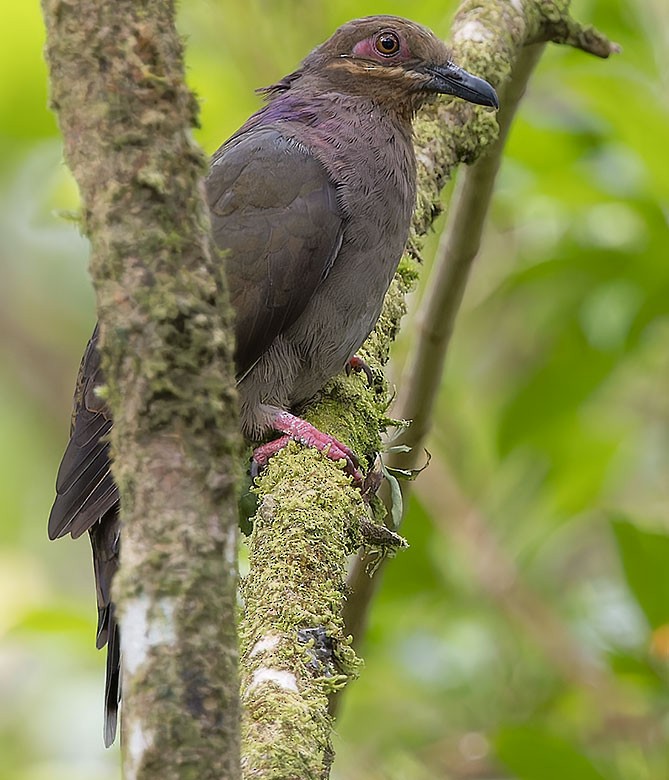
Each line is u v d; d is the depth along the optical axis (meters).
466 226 9.71
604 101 10.82
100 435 8.89
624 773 10.70
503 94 10.19
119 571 4.48
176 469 4.46
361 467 8.06
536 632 11.71
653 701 10.88
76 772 12.57
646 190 11.07
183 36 5.27
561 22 10.15
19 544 16.30
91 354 9.18
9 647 14.12
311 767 5.16
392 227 9.20
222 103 12.34
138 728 4.25
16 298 16.78
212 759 4.21
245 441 9.01
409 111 9.81
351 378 9.15
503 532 12.18
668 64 12.10
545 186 11.38
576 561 13.98
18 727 13.80
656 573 10.48
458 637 11.78
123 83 4.61
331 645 6.03
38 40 12.48
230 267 8.94
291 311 8.98
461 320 13.39
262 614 6.11
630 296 11.64
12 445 16.58
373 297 9.20
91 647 11.52
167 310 4.52
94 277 4.61
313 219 9.02
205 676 4.28
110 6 4.65
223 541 4.44
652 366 13.23
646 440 13.80
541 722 10.80
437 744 11.11
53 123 12.88
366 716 11.59
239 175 9.22
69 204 12.91
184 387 4.50
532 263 11.79
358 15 11.98
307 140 9.36
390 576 11.52
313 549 6.55
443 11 12.00
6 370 16.77
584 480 12.10
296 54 12.09
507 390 12.62
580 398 12.00
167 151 4.61
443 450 12.52
